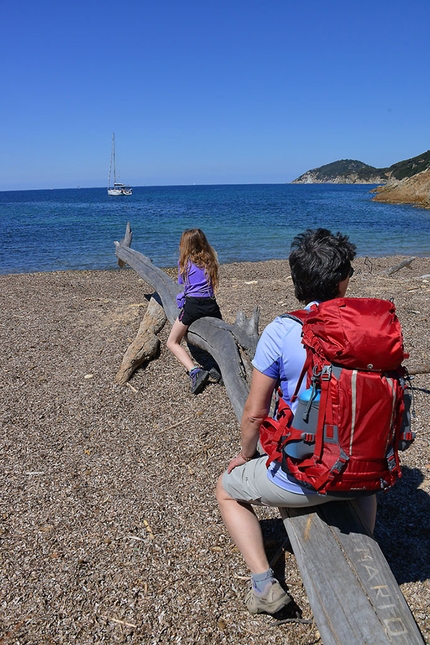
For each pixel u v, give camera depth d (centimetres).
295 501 214
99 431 445
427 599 259
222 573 283
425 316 721
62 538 315
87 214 4362
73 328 714
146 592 273
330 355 183
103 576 284
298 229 2673
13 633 251
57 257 1800
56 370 571
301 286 213
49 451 414
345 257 208
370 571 206
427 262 1437
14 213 4675
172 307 608
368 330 180
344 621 195
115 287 1080
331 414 185
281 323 205
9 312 808
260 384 206
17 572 288
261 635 247
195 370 495
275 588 238
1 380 545
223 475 254
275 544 304
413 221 3125
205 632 249
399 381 188
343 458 185
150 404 490
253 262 1523
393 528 308
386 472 191
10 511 341
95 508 342
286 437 199
